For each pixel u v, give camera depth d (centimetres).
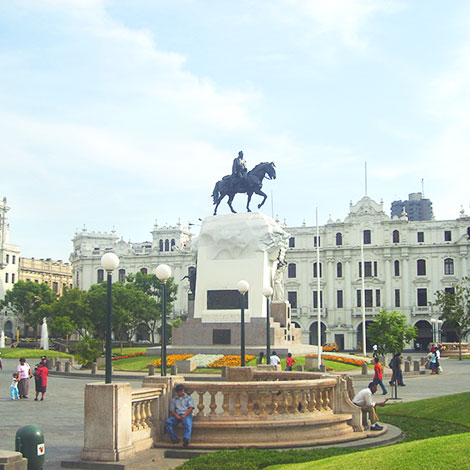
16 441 1291
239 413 1633
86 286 12062
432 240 10462
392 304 10431
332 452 1472
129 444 1487
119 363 5047
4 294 12406
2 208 12506
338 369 4512
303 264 10956
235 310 4897
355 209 10756
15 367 5672
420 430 1898
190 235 12169
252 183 5141
